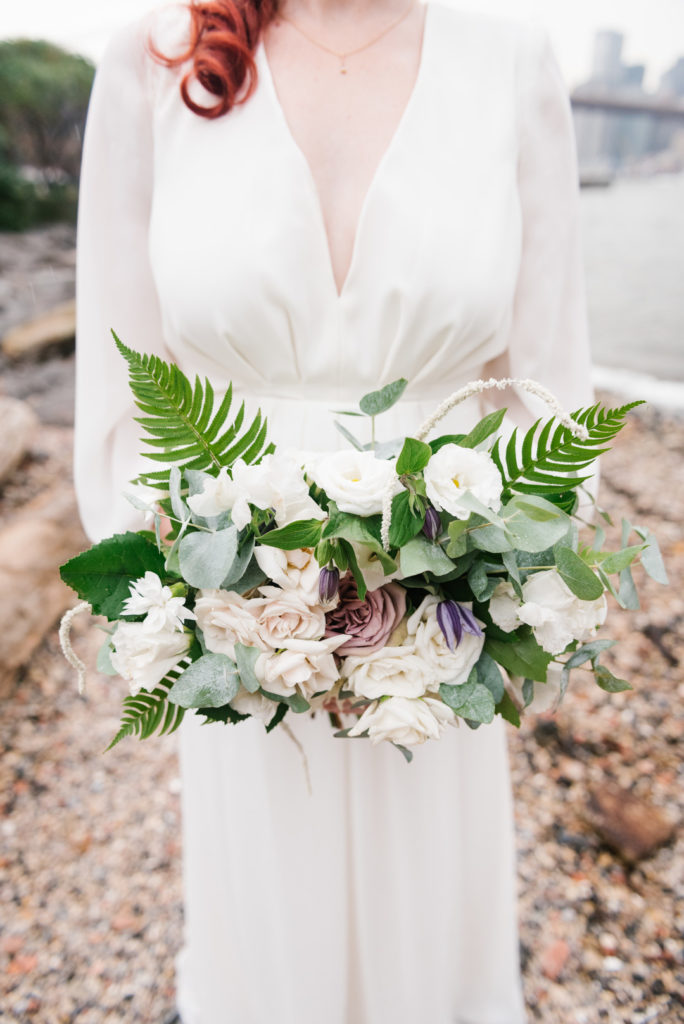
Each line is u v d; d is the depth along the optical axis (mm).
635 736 2400
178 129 1037
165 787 2355
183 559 669
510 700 812
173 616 691
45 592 2969
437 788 1168
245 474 664
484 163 1002
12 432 4230
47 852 2133
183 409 731
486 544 680
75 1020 1669
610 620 2957
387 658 716
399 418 1054
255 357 1044
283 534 671
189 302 1018
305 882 1171
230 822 1194
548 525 685
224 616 692
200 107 1008
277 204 975
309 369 1034
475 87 1019
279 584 703
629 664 2727
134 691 736
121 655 711
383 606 739
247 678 694
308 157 1002
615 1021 1608
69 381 5945
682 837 2035
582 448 725
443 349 1021
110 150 1090
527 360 1164
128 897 1976
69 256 10672
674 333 6539
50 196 12227
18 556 2980
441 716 739
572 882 1933
